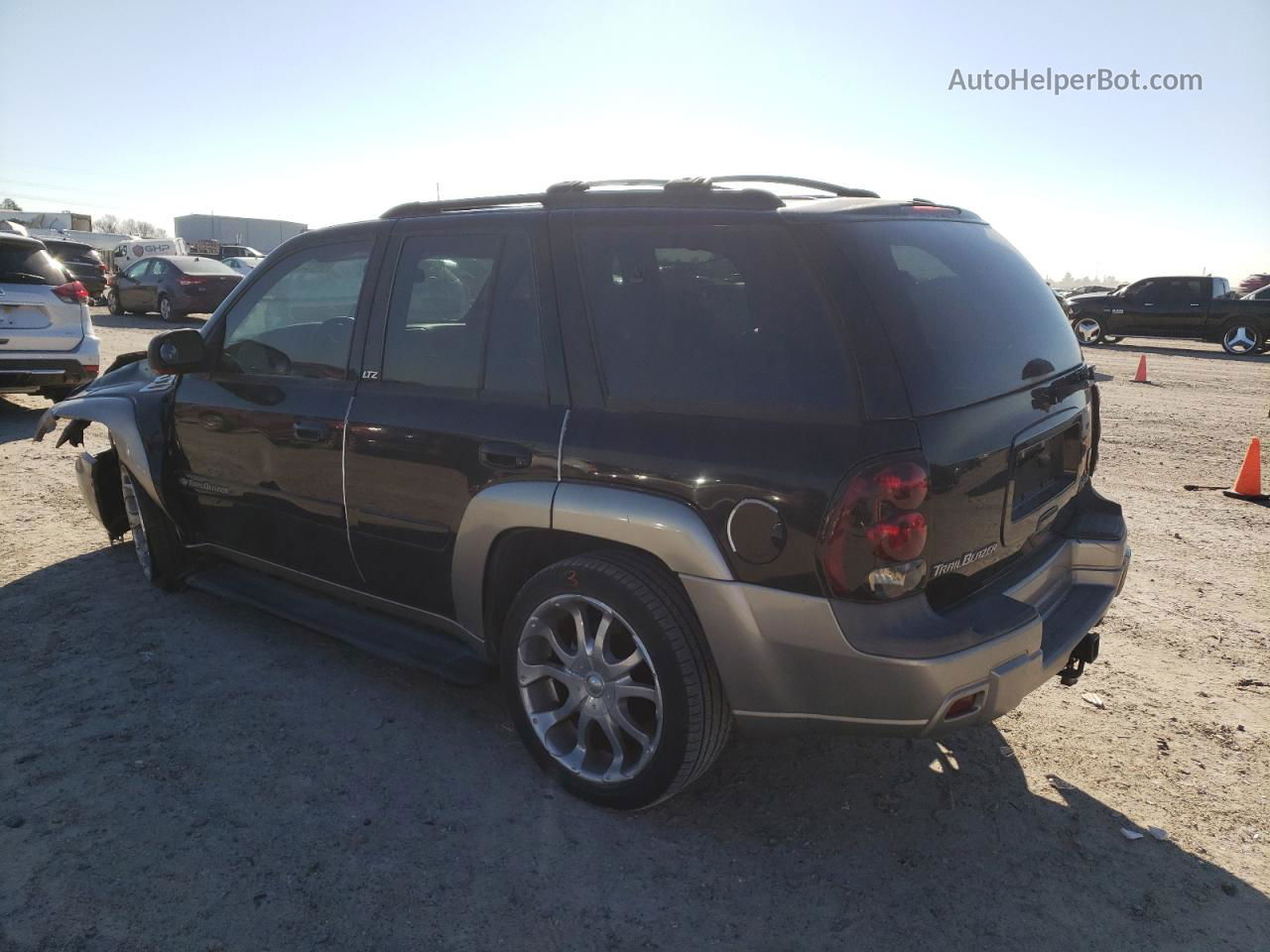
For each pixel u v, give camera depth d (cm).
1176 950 238
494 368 304
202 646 402
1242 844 284
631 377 274
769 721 259
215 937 233
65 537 547
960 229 307
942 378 246
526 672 300
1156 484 768
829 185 328
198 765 310
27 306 850
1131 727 353
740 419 252
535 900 251
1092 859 275
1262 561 558
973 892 259
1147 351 2255
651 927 242
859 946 237
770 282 254
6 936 231
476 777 307
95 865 259
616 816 289
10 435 846
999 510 265
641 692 272
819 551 236
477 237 317
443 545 317
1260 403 1284
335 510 352
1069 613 300
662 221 277
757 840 279
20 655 389
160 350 382
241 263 3077
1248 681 393
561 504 277
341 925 239
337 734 332
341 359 352
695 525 253
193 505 422
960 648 238
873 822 290
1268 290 2205
